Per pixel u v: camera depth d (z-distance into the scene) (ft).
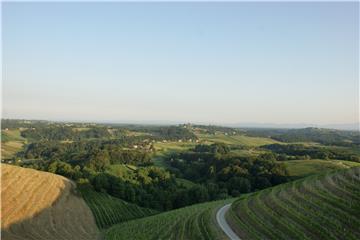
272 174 434.71
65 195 252.21
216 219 181.98
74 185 294.05
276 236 142.92
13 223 168.04
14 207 188.96
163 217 227.20
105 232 211.82
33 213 191.31
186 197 361.51
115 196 338.75
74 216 220.84
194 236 159.74
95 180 333.01
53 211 208.95
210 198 381.40
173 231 176.65
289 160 536.42
